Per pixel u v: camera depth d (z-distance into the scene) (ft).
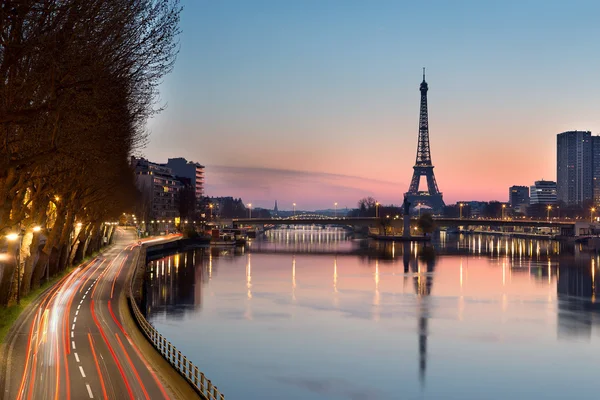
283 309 432.25
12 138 205.26
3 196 214.07
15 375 190.49
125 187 560.61
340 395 256.52
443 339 351.25
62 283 414.41
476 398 258.16
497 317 414.00
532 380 281.54
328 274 640.17
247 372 283.79
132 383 182.91
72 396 169.68
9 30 134.31
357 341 343.05
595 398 260.62
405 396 257.96
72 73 148.46
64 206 364.79
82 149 213.66
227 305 444.96
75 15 133.28
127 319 285.23
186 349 320.50
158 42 169.37
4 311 282.97
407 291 524.93
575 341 350.23
